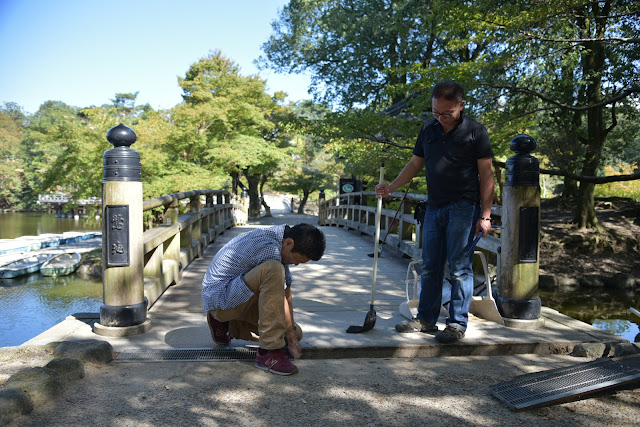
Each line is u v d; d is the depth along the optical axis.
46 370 2.36
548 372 2.54
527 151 3.44
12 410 2.00
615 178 9.45
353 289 5.20
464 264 3.09
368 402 2.31
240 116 22.97
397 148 11.51
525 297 3.44
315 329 3.35
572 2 7.39
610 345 3.03
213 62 28.66
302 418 2.13
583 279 10.90
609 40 8.12
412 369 2.76
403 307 3.78
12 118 65.19
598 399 2.36
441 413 2.20
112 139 3.20
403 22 16.09
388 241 8.59
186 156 18.83
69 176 17.56
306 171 41.34
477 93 8.80
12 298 9.86
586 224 13.28
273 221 27.05
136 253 3.27
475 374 2.69
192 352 2.91
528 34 8.05
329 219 17.36
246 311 2.76
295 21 20.33
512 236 3.44
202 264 6.55
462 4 8.35
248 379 2.56
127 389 2.40
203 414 2.15
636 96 9.87
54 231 32.16
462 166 3.05
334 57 18.89
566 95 10.67
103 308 3.21
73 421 2.05
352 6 17.56
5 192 53.28
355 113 11.16
